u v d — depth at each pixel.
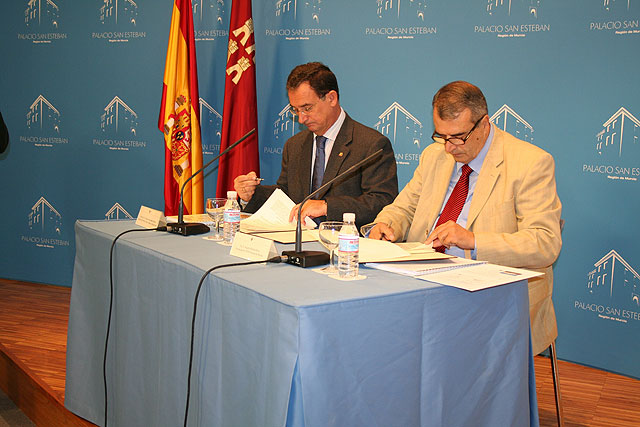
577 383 2.81
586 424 2.38
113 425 2.01
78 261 2.23
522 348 1.58
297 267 1.53
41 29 4.33
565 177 2.98
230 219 1.92
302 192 2.88
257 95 3.92
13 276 4.57
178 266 1.60
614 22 2.78
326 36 3.64
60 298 4.11
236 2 3.65
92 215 4.36
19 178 4.49
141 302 1.81
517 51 3.06
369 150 2.75
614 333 2.91
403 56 3.41
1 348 3.00
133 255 1.84
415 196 2.43
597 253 2.92
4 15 4.39
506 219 2.01
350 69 3.58
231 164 3.74
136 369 1.84
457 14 3.22
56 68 4.33
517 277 1.47
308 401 1.16
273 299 1.21
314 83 2.67
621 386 2.78
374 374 1.27
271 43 3.84
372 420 1.27
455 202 2.17
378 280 1.40
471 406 1.48
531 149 2.05
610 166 2.85
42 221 4.46
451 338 1.41
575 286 3.01
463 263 1.60
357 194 2.79
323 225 1.50
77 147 4.34
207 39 4.03
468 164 2.13
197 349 1.50
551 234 1.91
